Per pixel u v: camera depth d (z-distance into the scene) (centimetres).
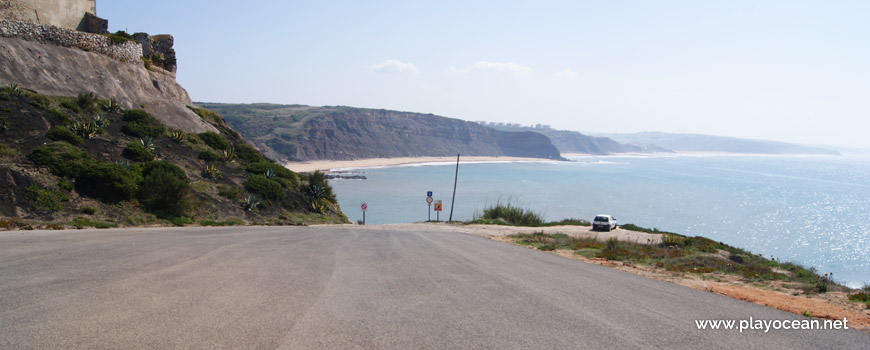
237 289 672
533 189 13350
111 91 3669
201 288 664
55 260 862
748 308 732
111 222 2002
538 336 492
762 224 8375
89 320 475
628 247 1975
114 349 392
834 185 18662
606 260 1493
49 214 1859
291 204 3566
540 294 737
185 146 3588
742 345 498
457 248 1595
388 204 9644
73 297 570
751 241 6788
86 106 3231
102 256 941
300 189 4050
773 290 1012
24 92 2895
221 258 1002
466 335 485
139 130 3312
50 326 449
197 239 1485
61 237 1319
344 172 18538
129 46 4306
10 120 2464
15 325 447
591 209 9588
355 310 578
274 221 2994
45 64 3328
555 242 2156
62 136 2566
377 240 1834
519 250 1664
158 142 3394
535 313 599
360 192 11656
